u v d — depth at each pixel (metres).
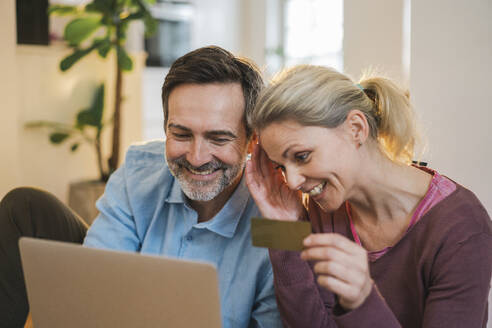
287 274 1.18
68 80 4.06
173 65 1.26
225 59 1.24
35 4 4.00
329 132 1.04
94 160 4.29
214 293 0.85
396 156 1.16
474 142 1.86
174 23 5.20
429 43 1.92
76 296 0.97
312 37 5.13
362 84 1.20
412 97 1.98
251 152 1.34
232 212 1.32
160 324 0.91
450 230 1.07
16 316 1.73
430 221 1.11
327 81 1.06
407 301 1.16
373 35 2.50
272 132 1.05
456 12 1.86
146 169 1.50
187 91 1.21
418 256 1.12
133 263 0.90
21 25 3.95
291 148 1.04
